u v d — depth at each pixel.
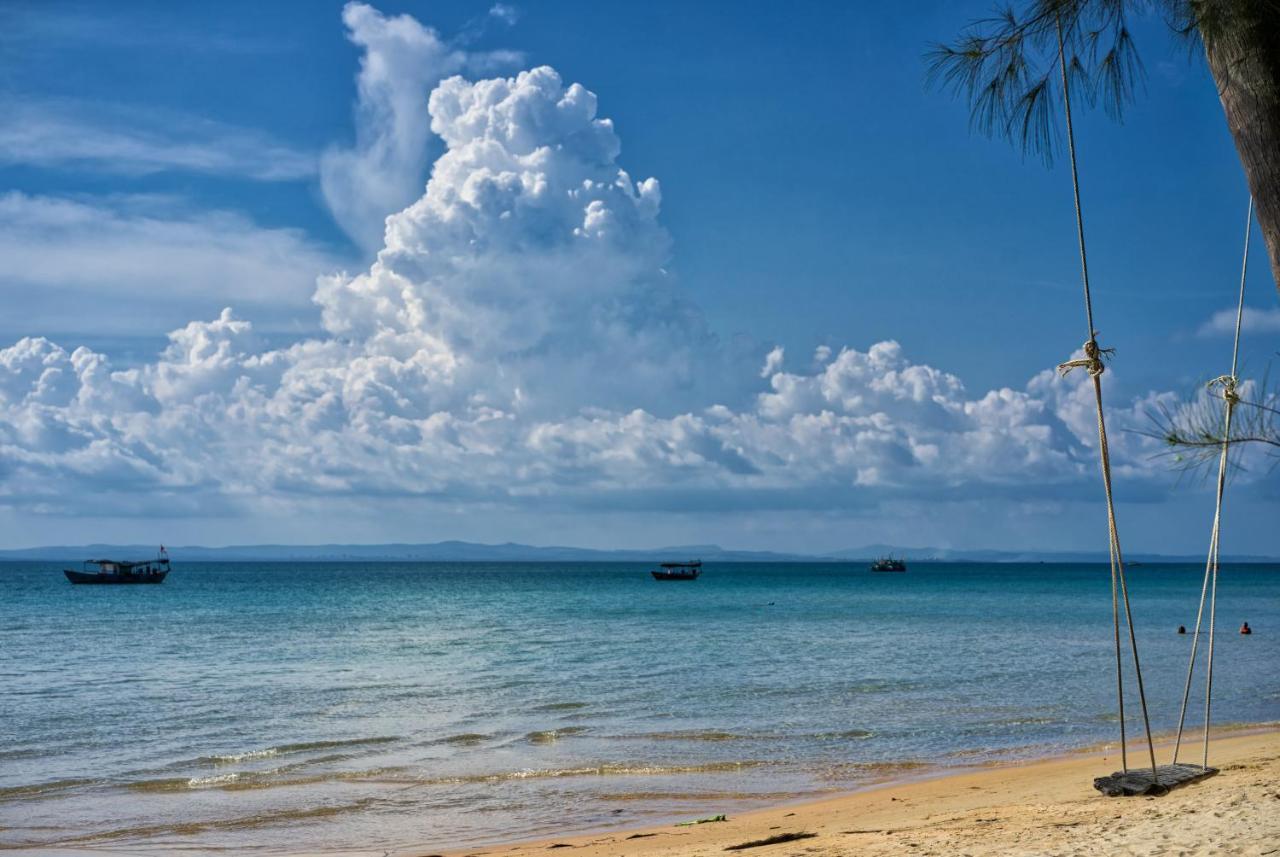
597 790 18.88
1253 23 5.46
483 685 34.94
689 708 28.94
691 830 14.92
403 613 84.56
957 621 70.69
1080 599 110.56
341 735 25.20
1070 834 10.09
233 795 18.95
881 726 25.36
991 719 26.28
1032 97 7.02
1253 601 101.56
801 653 46.09
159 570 146.38
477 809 17.61
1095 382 9.05
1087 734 23.73
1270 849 8.12
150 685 35.78
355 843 15.49
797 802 17.39
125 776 20.70
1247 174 5.64
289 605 97.12
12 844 15.68
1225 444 5.33
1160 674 36.34
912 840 11.10
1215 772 10.84
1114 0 6.62
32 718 28.38
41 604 97.94
